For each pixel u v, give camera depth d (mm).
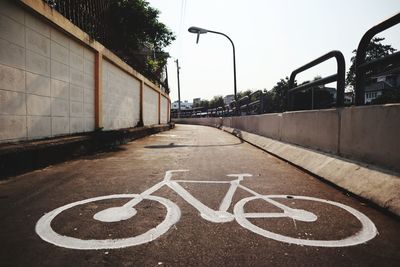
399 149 3395
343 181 3984
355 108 4355
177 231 2479
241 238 2355
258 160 6617
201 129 23281
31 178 4398
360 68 4383
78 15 7910
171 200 3365
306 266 1935
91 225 2582
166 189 3859
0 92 4637
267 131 9461
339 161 4547
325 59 5555
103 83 9625
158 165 5711
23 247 2152
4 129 4754
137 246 2191
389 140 3572
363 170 3850
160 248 2162
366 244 2285
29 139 5473
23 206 3084
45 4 5703
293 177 4777
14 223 2609
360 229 2578
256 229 2547
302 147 6312
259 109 12258
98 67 8836
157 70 24875
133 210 2998
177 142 10875
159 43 18094
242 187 4035
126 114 12586
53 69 6371
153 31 16891
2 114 4691
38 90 5762
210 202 3307
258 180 4504
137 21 15797
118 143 9633
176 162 6105
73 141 6434
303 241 2318
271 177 4746
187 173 4957
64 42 6883
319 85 5840
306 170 5199
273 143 8234
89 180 4336
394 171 3426
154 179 4457
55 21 6109
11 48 4898
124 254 2064
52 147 5578
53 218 2740
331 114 5105
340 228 2598
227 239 2334
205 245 2221
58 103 6621
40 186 3928
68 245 2193
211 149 8680
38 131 5781
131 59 13867
